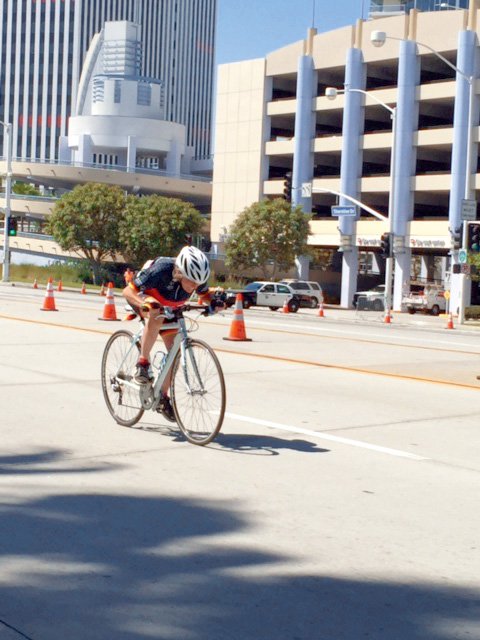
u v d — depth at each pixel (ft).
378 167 267.18
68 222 247.09
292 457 25.75
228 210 278.87
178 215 250.37
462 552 17.61
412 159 227.61
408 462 25.49
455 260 140.97
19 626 13.51
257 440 28.07
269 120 268.82
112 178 311.88
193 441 27.25
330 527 18.97
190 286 27.20
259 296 163.53
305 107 251.60
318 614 14.28
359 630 13.71
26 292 156.04
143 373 28.09
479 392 41.04
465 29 216.54
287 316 133.28
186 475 23.24
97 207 244.63
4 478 22.52
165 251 245.86
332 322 115.44
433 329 117.50
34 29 526.98
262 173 268.62
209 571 16.06
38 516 19.21
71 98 521.24
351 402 36.60
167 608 14.32
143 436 28.37
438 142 220.84
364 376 45.98
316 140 250.57
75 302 117.08
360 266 279.90
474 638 13.55
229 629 13.60
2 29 532.73
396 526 19.20
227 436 28.60
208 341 63.82
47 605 14.32
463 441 28.81
